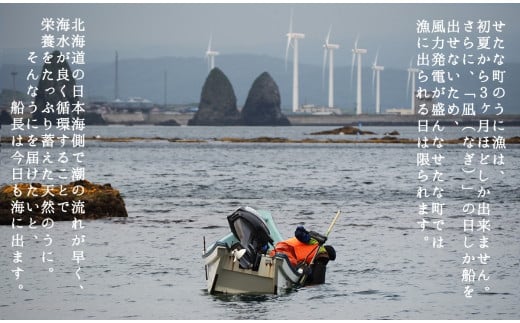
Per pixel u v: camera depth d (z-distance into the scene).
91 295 65.50
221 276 65.56
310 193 157.50
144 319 58.44
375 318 59.00
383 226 107.06
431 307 62.22
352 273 74.44
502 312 61.03
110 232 98.44
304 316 59.41
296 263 68.75
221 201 139.88
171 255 83.38
